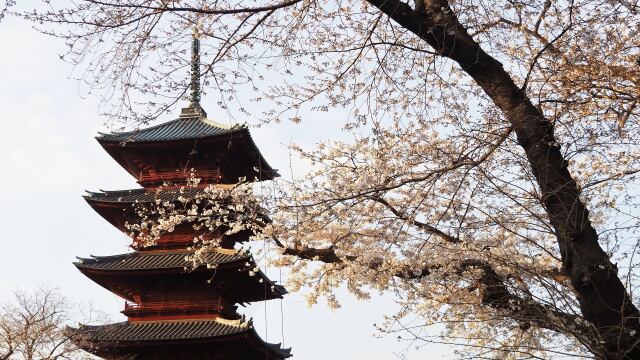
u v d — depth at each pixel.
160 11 9.42
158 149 31.80
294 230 11.91
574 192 8.44
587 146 9.20
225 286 29.81
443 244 10.97
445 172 10.18
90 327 29.83
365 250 12.42
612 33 9.95
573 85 9.52
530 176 9.23
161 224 16.72
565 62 9.66
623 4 9.21
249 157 32.28
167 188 31.73
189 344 28.55
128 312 30.05
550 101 9.34
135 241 30.19
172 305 30.06
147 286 30.52
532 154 8.65
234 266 28.25
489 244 10.62
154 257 30.22
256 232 12.79
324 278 13.31
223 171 32.44
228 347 29.20
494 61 9.09
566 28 9.34
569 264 8.34
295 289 13.29
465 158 9.71
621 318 7.74
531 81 10.39
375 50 11.03
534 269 8.61
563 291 8.31
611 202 10.23
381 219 11.76
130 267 29.17
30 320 33.94
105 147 31.97
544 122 8.74
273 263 13.27
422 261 11.27
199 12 9.31
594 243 8.25
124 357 29.05
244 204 12.54
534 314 8.52
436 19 8.95
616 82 9.56
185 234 30.41
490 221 10.12
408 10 9.12
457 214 10.89
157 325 29.78
